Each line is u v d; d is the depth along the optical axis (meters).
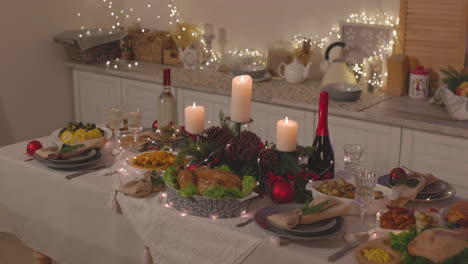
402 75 3.27
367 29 3.44
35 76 4.14
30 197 2.22
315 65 3.71
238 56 4.01
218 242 1.66
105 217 1.98
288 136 1.87
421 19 3.25
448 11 3.15
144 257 1.86
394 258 1.42
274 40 3.82
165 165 2.02
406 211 1.64
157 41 4.21
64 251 2.18
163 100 2.24
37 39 4.11
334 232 1.57
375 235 1.59
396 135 2.91
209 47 4.06
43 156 2.15
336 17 3.54
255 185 1.74
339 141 3.13
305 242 1.57
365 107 3.06
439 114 2.94
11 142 4.09
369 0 3.40
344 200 1.71
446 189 1.88
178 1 4.24
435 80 3.30
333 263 1.45
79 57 4.21
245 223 1.67
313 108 3.12
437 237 1.37
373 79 3.36
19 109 4.09
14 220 2.34
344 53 3.56
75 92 4.36
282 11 3.74
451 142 2.76
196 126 2.09
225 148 1.87
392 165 2.97
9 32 3.93
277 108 3.30
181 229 1.74
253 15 3.88
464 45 3.15
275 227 1.59
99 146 2.25
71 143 2.30
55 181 2.09
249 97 1.94
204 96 3.60
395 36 3.36
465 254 1.32
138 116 2.14
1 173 2.30
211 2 4.06
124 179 2.03
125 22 4.62
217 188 1.69
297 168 1.87
